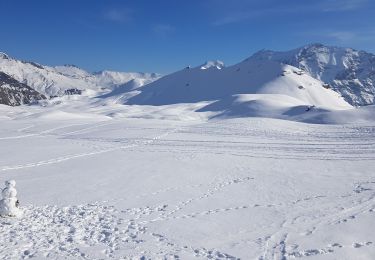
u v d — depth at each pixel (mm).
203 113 150000
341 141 41688
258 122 58344
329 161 30562
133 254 13062
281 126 54875
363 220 16047
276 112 123500
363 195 20000
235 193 20906
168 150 36281
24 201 19203
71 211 17719
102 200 19469
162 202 19156
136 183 23000
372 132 47750
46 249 13438
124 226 15805
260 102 139500
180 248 13602
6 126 66688
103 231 15297
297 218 16578
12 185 16953
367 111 86375
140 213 17453
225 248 13570
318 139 43531
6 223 15938
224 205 18672
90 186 22266
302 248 13406
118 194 20578
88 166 28531
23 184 22828
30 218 16672
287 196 20234
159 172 26188
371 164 28984
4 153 35312
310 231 15000
